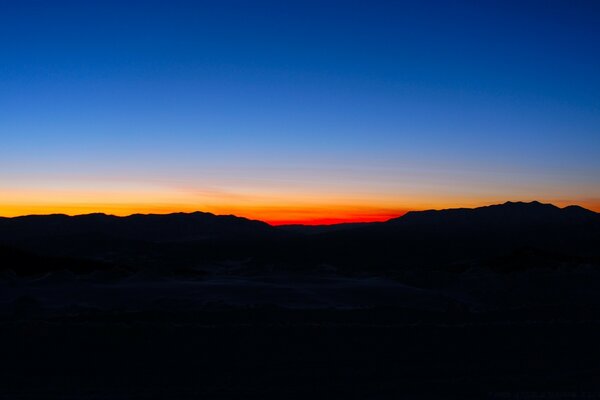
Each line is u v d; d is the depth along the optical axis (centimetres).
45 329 1053
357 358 1017
